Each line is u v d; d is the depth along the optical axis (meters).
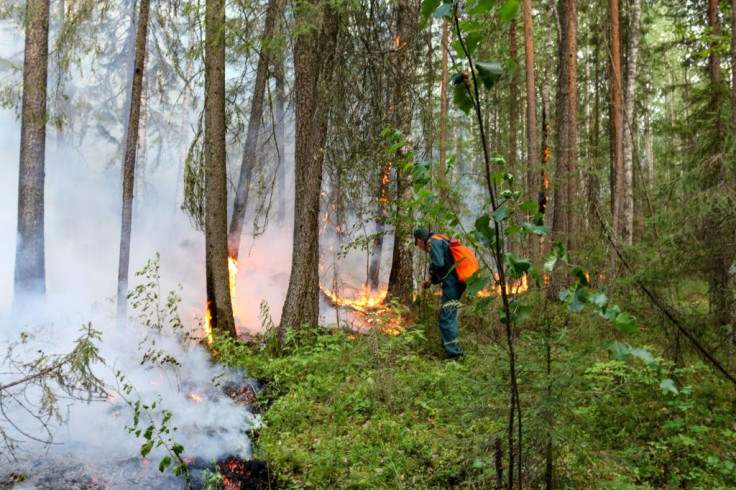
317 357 6.21
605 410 4.30
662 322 4.48
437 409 4.98
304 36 7.51
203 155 7.31
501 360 2.91
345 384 5.45
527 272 2.31
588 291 2.16
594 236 5.41
